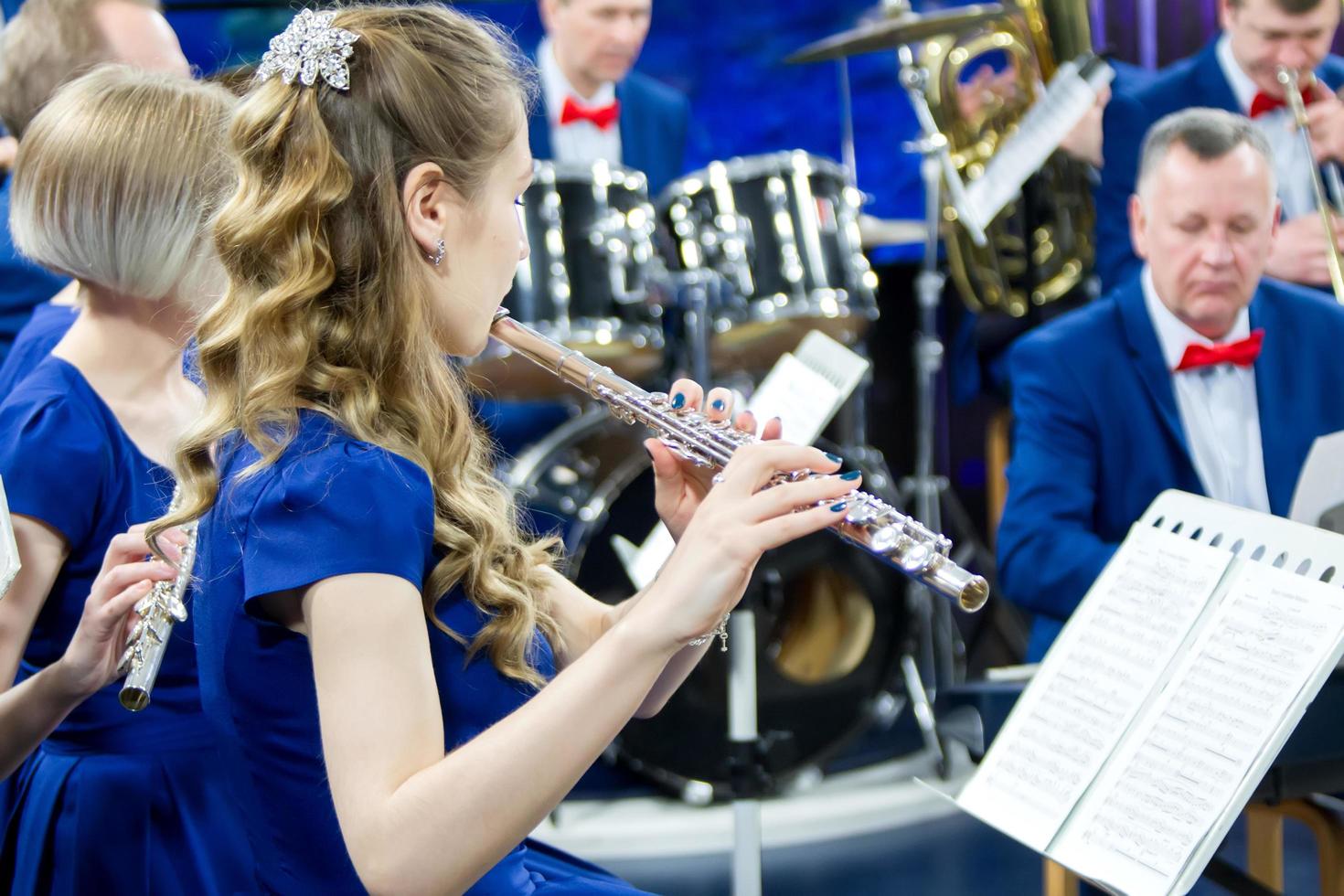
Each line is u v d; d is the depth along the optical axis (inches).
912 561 52.2
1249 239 104.6
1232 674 55.6
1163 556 61.4
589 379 62.6
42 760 69.8
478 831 45.2
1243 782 52.8
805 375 96.7
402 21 55.1
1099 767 57.7
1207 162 103.9
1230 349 105.9
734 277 141.7
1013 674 85.2
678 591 48.1
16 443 65.7
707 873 128.2
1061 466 109.0
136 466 68.8
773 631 143.7
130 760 68.9
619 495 133.6
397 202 52.6
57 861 67.5
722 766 142.9
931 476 165.5
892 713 160.7
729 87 190.5
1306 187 122.0
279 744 51.6
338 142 52.6
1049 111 131.2
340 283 52.5
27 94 91.0
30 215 66.2
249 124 53.8
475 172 53.9
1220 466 108.9
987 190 136.3
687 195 144.3
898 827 138.5
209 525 53.6
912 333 193.5
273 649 50.9
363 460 49.2
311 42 53.6
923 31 149.0
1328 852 81.0
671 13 188.4
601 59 171.3
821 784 148.6
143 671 59.4
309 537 47.8
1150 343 109.1
